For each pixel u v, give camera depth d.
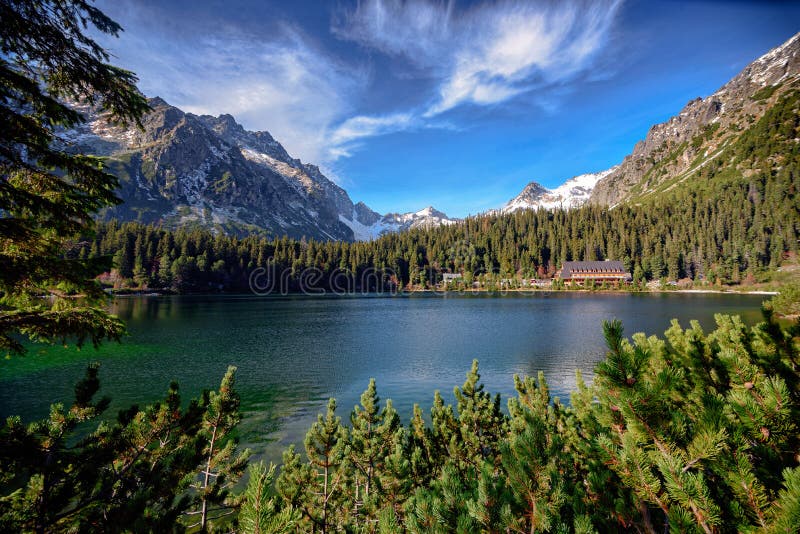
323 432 8.62
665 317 60.97
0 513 3.93
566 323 58.78
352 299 116.69
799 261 123.00
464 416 9.95
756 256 127.12
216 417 6.94
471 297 125.62
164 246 122.94
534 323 59.28
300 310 80.19
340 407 22.09
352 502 8.56
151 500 4.73
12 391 23.91
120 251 111.94
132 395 23.52
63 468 4.44
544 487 2.96
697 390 5.21
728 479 2.43
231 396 7.07
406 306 92.38
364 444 9.28
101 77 4.89
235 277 137.62
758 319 50.25
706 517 2.32
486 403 10.96
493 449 9.16
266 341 43.75
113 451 4.98
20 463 4.12
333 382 27.38
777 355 4.11
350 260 170.38
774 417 2.61
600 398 3.07
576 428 7.64
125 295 103.69
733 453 2.47
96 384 5.04
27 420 19.44
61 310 4.57
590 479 3.30
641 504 2.90
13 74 3.98
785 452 2.66
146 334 47.03
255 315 69.25
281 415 20.66
